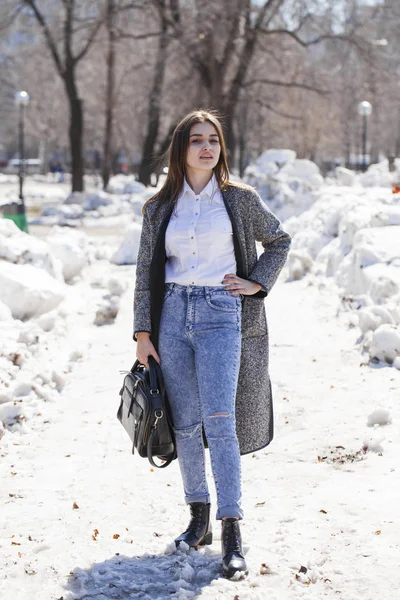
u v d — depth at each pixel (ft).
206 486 15.30
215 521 16.63
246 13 131.23
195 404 14.82
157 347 14.79
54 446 21.61
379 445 20.10
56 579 14.19
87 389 26.96
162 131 186.70
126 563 14.71
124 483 18.85
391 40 151.02
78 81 209.05
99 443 21.80
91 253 66.28
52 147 362.33
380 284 34.04
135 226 63.46
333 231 53.67
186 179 14.94
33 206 143.74
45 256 42.06
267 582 13.70
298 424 22.56
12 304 34.04
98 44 159.02
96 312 38.60
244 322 15.16
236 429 15.37
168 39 132.57
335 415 23.21
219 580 13.62
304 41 140.77
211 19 125.80
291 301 41.19
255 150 265.54
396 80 138.21
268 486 18.30
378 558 14.32
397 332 28.04
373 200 52.90
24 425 22.86
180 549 14.98
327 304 38.60
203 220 14.53
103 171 168.25
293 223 63.46
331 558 14.46
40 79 229.45
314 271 48.08
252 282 14.87
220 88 133.08
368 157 336.08
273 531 15.80
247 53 134.82
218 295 14.46
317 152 268.82
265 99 155.94
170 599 13.28
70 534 16.14
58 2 148.77
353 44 134.92
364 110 135.13
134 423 14.79
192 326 14.35
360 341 30.91
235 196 14.89
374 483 17.89
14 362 27.12
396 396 24.29
